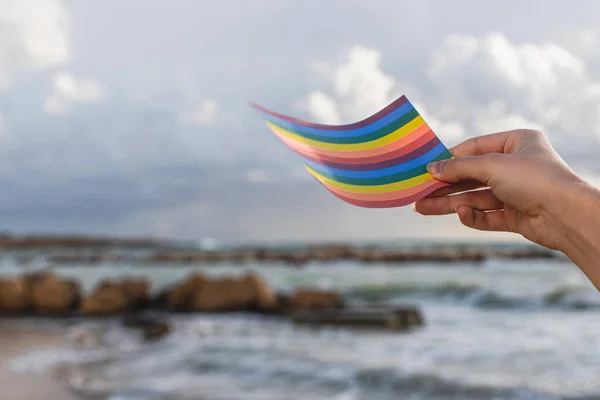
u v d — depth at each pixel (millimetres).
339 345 10602
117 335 12250
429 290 22312
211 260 47000
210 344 10969
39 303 16625
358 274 31406
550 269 30062
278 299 16250
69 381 8000
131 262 47844
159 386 7711
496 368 8422
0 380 8039
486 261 37344
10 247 89875
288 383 7762
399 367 8445
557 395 6906
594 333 11484
